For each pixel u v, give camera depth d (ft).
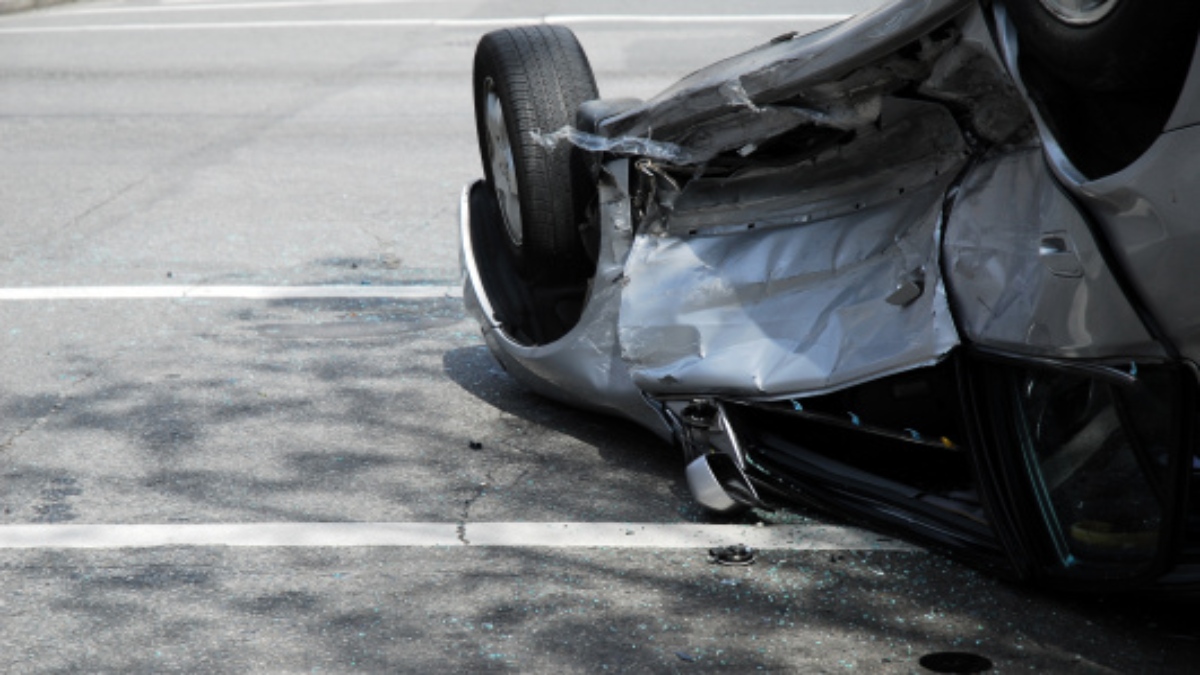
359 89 42.93
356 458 16.76
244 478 16.20
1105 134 11.21
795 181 15.10
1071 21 10.80
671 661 11.97
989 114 12.71
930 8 12.01
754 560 13.83
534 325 18.49
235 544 14.47
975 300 12.71
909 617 12.59
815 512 14.92
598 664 11.96
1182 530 11.32
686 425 15.23
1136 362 11.27
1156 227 10.57
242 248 26.94
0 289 24.52
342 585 13.52
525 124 17.84
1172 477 11.19
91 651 12.36
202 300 23.65
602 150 15.76
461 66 46.16
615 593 13.25
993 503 12.78
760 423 15.26
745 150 14.73
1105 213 11.02
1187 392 11.05
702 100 14.42
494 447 17.03
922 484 14.08
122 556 14.21
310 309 23.04
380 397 18.85
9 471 16.49
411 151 34.94
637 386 15.76
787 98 13.70
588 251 17.92
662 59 44.88
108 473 16.40
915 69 12.80
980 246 12.70
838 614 12.70
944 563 13.58
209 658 12.21
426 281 24.58
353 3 61.00
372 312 22.82
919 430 13.79
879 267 14.08
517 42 18.51
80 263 26.12
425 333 21.70
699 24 50.70
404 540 14.51
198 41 52.85
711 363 14.87
